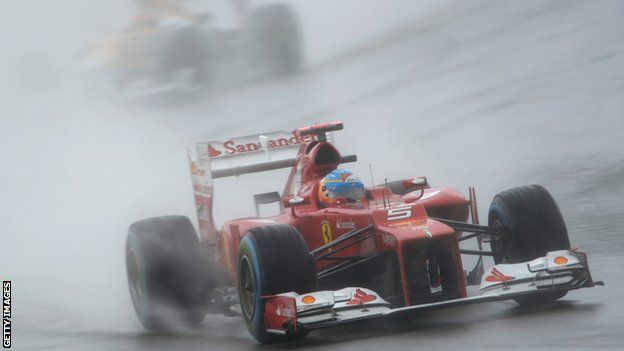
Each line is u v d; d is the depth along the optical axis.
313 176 31.59
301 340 27.20
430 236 26.53
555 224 28.23
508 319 26.81
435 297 26.92
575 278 26.80
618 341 22.34
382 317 25.77
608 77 71.81
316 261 29.33
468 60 86.75
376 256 27.91
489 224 30.00
